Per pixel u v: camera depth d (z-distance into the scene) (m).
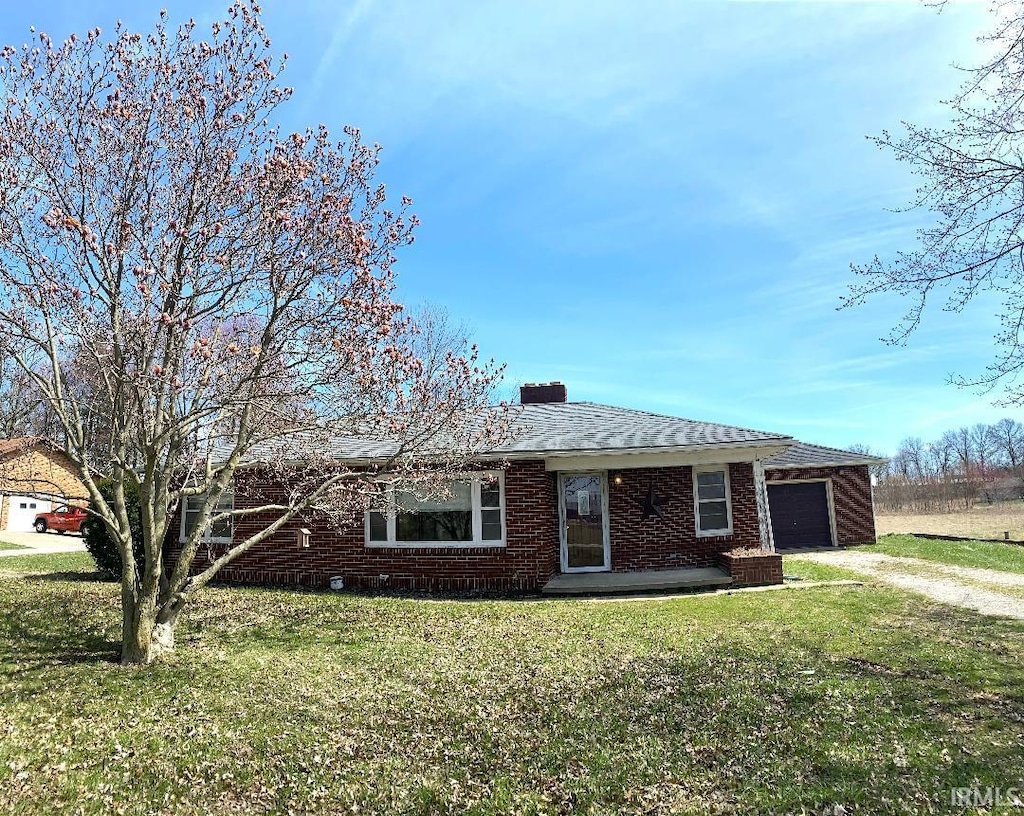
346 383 8.12
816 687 6.34
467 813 4.25
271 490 14.08
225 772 4.82
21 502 33.84
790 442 13.23
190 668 7.30
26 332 7.17
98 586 13.18
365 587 13.32
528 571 12.76
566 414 16.30
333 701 6.29
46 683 6.79
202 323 7.96
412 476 9.84
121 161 6.99
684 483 14.45
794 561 17.03
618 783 4.55
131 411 7.07
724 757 4.89
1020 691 6.17
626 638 8.66
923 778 4.43
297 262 7.36
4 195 6.56
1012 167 7.12
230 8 7.44
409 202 8.31
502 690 6.57
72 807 4.33
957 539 21.88
